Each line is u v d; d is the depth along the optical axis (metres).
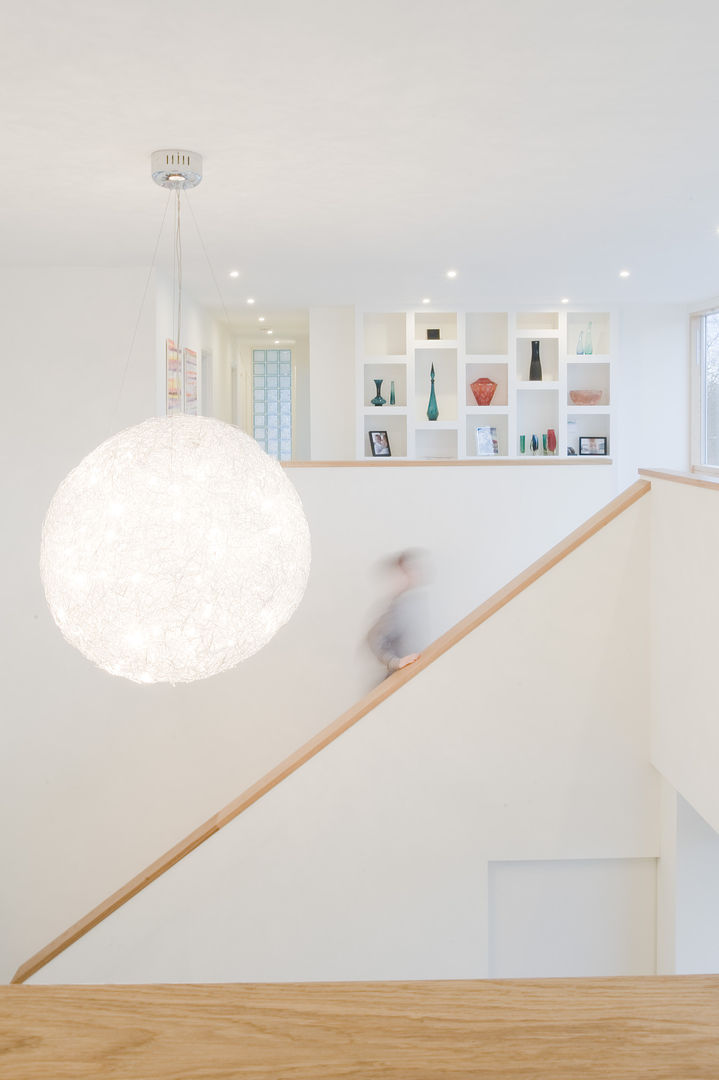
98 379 6.03
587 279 6.91
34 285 5.99
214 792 5.96
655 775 3.69
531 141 3.40
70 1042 0.48
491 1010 0.51
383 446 8.69
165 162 3.48
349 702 5.76
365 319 8.67
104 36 2.48
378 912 3.63
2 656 6.07
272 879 3.60
